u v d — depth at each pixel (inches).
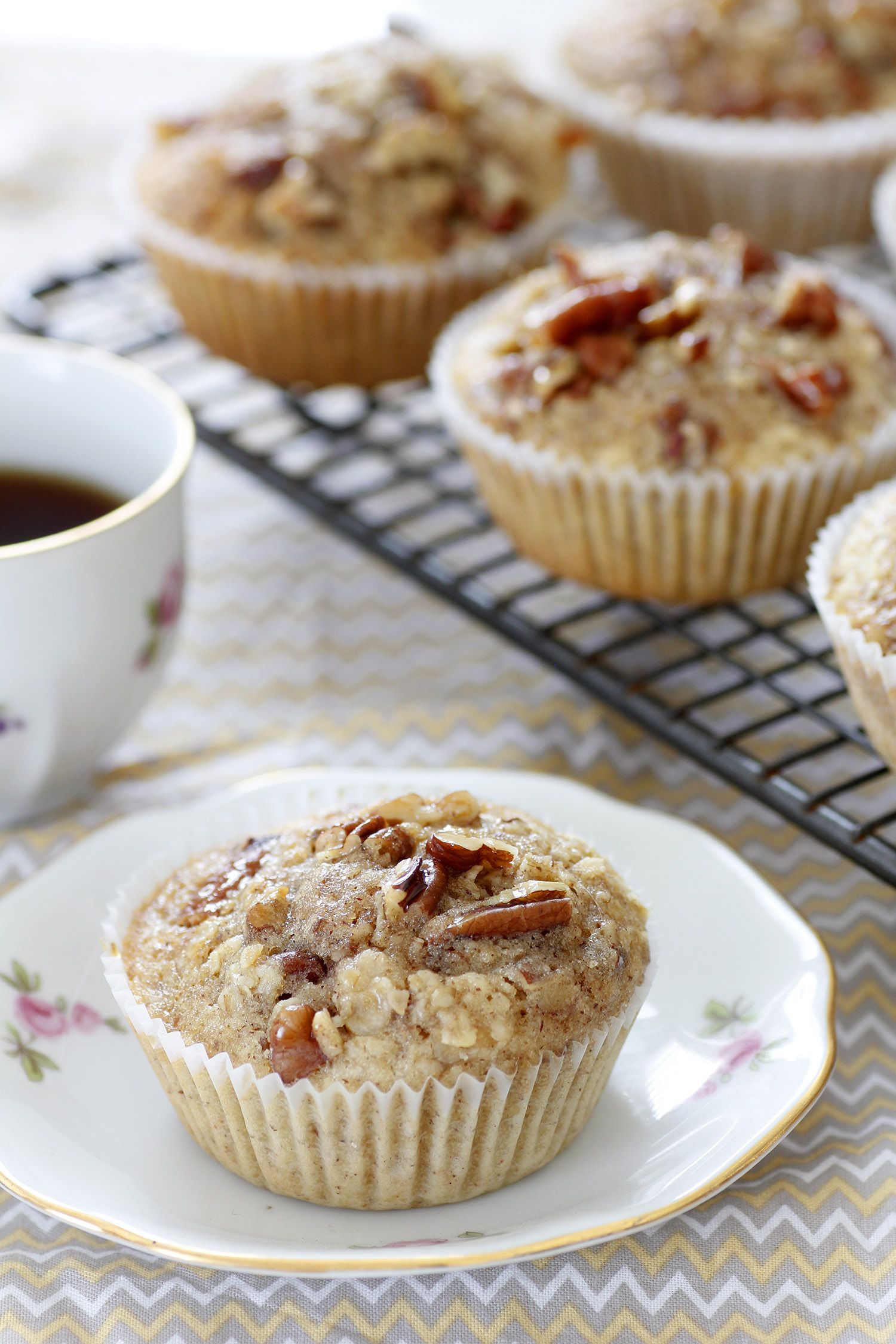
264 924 19.6
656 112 28.6
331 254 25.2
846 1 28.4
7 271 30.4
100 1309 19.4
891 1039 20.9
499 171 25.7
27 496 23.0
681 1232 19.7
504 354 24.0
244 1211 19.5
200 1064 19.2
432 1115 19.1
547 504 23.5
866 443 23.2
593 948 19.6
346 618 24.9
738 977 20.6
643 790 23.0
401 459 26.2
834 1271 19.6
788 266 24.6
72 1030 20.4
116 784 23.0
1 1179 19.3
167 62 38.9
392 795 20.5
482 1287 19.5
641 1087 20.1
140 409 22.7
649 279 23.7
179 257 25.6
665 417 23.0
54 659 21.5
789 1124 19.4
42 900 20.9
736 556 23.5
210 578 25.3
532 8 43.3
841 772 22.9
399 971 19.3
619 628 24.6
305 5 45.9
